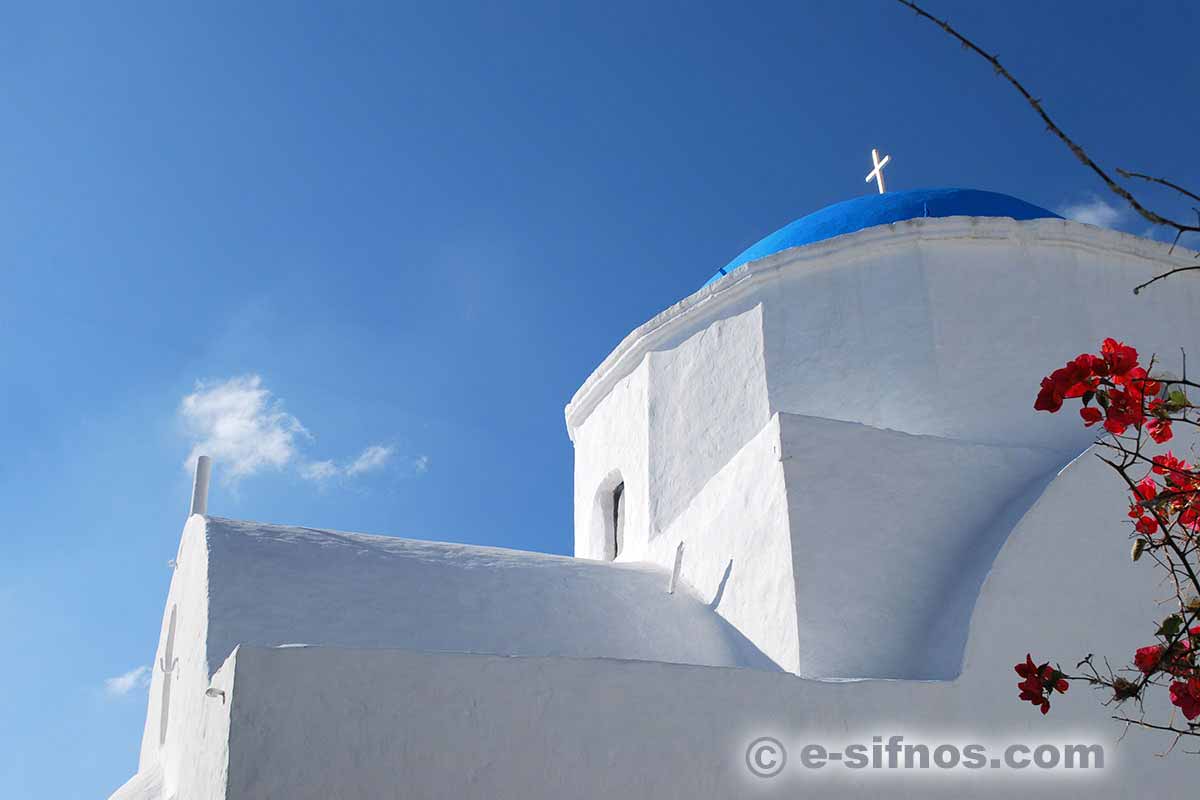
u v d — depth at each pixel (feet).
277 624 21.59
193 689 21.62
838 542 23.81
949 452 25.63
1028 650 22.09
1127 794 21.70
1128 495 24.07
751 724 19.54
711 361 32.42
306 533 25.39
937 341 29.71
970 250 30.83
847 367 29.99
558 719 18.34
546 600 25.03
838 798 19.67
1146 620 23.15
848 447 24.94
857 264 31.07
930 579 23.89
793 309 31.19
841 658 22.58
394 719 17.37
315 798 16.52
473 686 18.01
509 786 17.67
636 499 33.32
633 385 35.12
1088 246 31.19
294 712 16.85
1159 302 31.55
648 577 27.73
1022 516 23.53
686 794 18.67
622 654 23.82
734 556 25.93
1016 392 29.25
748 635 24.61
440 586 24.31
